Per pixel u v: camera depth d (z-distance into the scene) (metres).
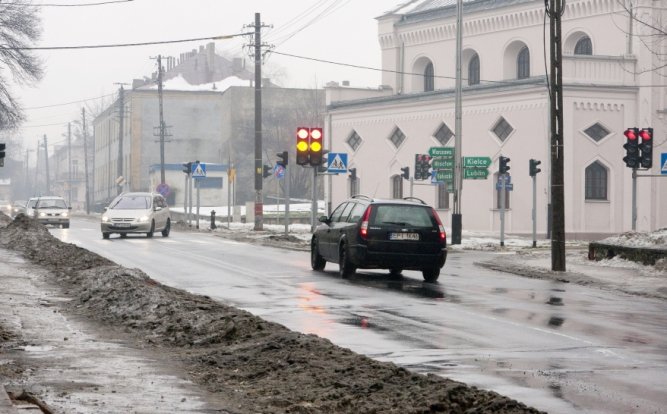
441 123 118.31
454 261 60.81
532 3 114.81
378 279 46.38
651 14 106.12
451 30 125.94
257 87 103.38
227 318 27.39
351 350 24.02
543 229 104.25
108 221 83.50
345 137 133.00
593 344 26.09
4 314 30.00
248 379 20.30
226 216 143.38
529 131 106.81
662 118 107.19
